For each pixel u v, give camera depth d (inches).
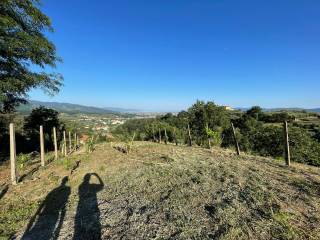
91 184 386.9
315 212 234.1
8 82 641.6
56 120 1145.4
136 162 525.7
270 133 815.1
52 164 581.6
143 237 212.7
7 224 267.1
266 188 303.7
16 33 626.5
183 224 225.9
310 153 740.0
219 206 256.5
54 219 272.1
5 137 1003.3
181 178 369.4
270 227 209.8
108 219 254.8
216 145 973.2
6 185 419.8
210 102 1256.2
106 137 1485.0
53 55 756.6
